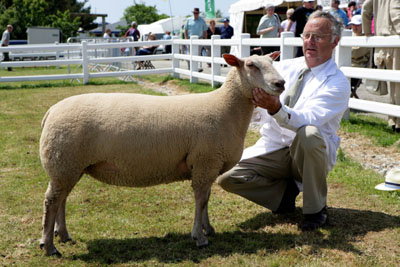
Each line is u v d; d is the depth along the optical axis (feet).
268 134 13.03
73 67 76.23
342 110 12.00
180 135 10.84
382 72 20.83
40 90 40.34
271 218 13.21
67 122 10.55
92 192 15.60
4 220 13.09
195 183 11.25
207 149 10.92
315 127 11.46
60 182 10.68
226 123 11.08
